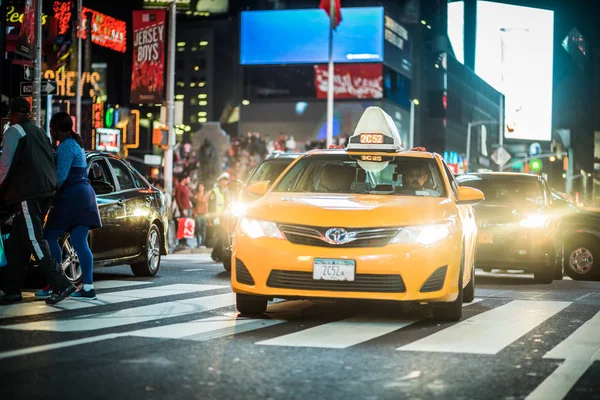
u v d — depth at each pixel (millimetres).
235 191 14914
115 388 5461
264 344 7211
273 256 8516
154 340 7301
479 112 154625
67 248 11383
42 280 11867
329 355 6746
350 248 8430
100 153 12781
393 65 117062
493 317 9406
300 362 6430
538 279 15570
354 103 113438
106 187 12195
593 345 7512
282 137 116625
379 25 112812
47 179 9625
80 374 5867
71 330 7773
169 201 27156
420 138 130125
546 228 15273
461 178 16453
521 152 169875
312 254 8438
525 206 15492
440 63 131250
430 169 10031
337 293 8438
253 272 8609
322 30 115500
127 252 12953
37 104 20188
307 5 123750
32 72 20219
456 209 9266
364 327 8383
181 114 31125
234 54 149125
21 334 7516
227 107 147250
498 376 6070
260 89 117500
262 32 117438
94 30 112000
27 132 9586
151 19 31359
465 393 5508
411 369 6254
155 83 31344
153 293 11023
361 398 5309
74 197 9859
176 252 24797
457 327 8516
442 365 6434
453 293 8680
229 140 127625
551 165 171125
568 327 8664
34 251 9602
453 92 136500
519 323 8922
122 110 31422
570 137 198250
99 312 9039
